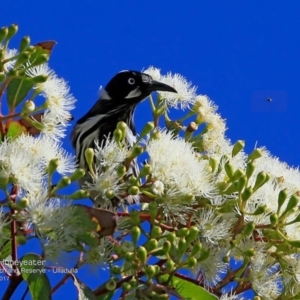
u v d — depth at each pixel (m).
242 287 8.28
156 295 7.58
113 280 7.88
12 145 7.75
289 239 8.05
